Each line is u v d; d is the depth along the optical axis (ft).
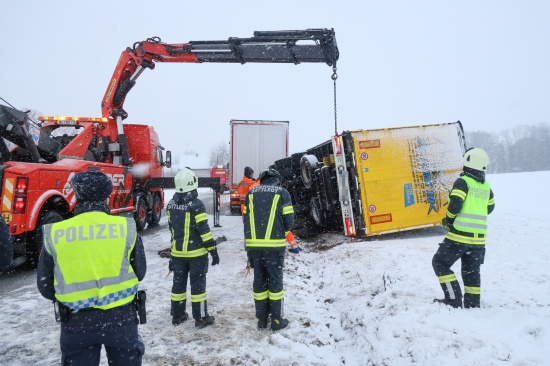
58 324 15.57
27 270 24.44
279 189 15.03
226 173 125.29
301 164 36.76
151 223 44.93
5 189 21.63
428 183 29.60
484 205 14.03
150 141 42.70
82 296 7.67
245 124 55.52
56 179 25.14
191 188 14.67
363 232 28.58
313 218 36.04
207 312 15.15
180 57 34.45
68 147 32.12
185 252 14.73
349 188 28.99
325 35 30.19
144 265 8.61
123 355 8.14
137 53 33.81
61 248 7.73
